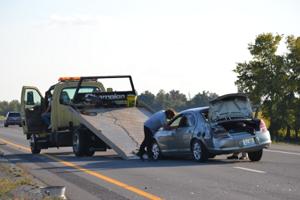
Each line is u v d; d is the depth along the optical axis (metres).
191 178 16.73
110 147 25.33
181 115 22.75
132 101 28.22
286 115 90.81
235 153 21.58
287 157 22.80
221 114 21.30
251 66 92.06
